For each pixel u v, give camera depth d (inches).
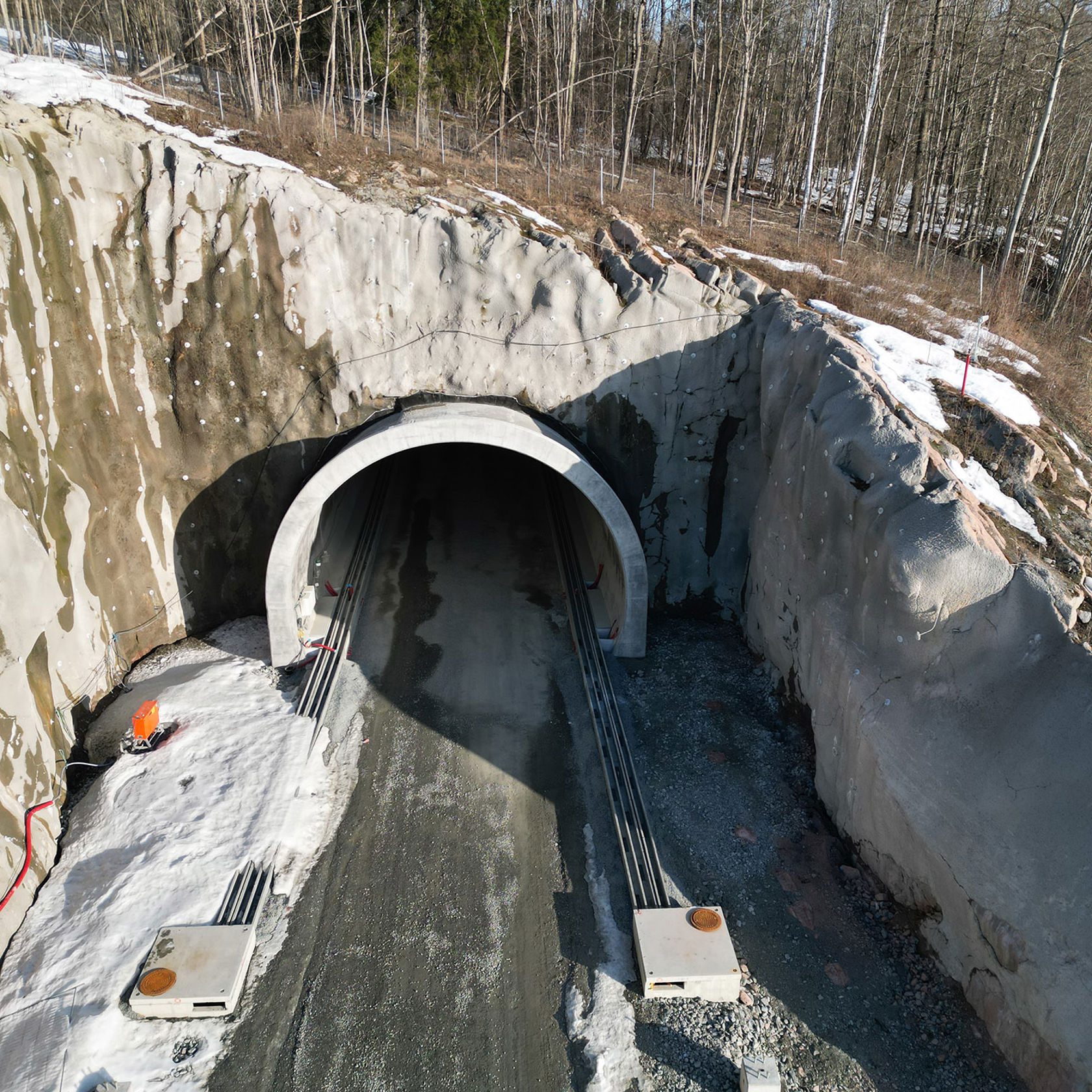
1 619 390.9
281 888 391.5
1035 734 313.7
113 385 506.9
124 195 500.7
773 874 407.5
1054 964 285.0
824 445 449.4
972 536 348.2
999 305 703.1
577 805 447.8
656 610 636.1
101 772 447.2
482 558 688.4
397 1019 337.7
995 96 918.4
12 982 342.0
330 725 497.4
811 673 464.8
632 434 596.7
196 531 558.6
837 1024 340.2
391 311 558.3
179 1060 318.0
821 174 1096.8
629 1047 327.9
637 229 627.5
